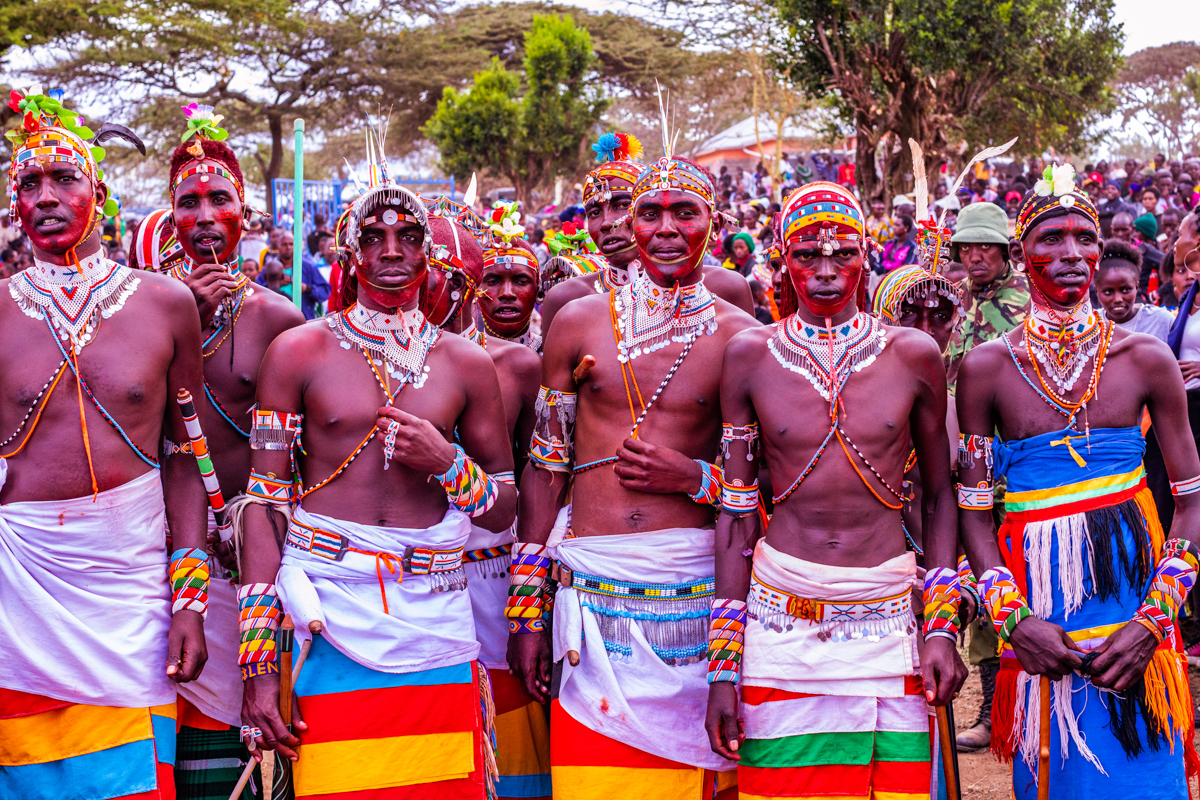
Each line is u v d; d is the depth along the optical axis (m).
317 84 43.47
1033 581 3.46
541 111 36.16
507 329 4.76
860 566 3.38
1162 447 3.49
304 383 3.40
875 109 21.11
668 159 3.78
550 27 36.53
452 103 36.81
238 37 39.78
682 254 3.69
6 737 3.20
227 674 3.73
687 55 45.25
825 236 3.34
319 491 3.41
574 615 3.66
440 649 3.39
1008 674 3.58
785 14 21.42
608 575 3.65
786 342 3.46
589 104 37.09
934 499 3.55
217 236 3.88
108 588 3.26
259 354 3.96
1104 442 3.43
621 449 3.61
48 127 3.35
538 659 3.82
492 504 3.51
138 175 50.09
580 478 3.82
